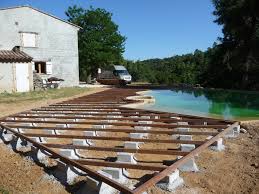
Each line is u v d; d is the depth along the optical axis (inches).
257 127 389.7
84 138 329.4
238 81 1194.0
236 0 1126.4
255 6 1091.3
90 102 665.0
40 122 426.0
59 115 493.7
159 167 221.3
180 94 974.4
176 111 574.6
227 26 1163.9
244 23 1130.7
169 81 1678.2
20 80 1033.5
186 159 239.3
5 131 393.1
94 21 1839.3
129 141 314.3
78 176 242.4
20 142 343.9
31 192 226.4
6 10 1107.9
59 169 255.0
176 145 327.6
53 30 1222.3
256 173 243.9
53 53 1228.5
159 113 490.9
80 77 1966.0
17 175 261.7
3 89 1000.2
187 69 1857.8
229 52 1162.6
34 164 285.1
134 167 227.6
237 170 251.9
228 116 517.0
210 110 637.9
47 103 696.4
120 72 1587.1
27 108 626.2
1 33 1102.4
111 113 493.7
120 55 1945.1
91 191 213.6
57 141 356.5
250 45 1117.7
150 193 206.4
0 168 281.4
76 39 1286.9
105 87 1222.3
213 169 254.5
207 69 1289.4
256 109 669.9
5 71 1001.5
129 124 394.9
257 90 1073.5
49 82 1161.4
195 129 384.8
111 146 328.5
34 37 1173.7
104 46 1867.6
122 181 225.9
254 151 300.5
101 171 228.4
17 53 1058.7
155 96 910.4
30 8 1156.5
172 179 215.9
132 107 594.2
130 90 1025.5
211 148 306.7
